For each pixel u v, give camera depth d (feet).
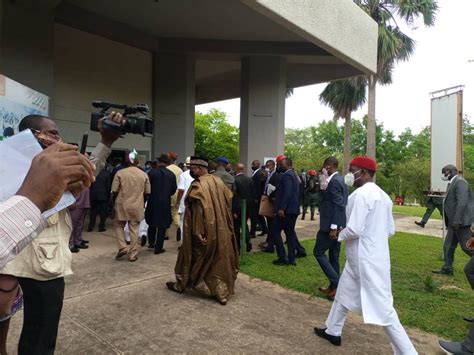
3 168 4.50
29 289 6.93
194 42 40.40
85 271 17.71
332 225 14.66
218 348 10.64
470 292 16.37
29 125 6.52
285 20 25.90
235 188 22.24
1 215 2.63
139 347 10.56
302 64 46.65
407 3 64.03
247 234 23.39
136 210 19.53
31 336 7.06
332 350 10.75
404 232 33.76
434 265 21.21
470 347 10.30
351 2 33.73
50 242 7.00
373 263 10.12
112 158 35.91
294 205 19.75
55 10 31.65
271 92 40.50
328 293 15.05
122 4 32.78
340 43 32.17
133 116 6.82
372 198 10.39
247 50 40.29
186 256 14.67
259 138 40.57
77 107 35.42
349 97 85.40
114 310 13.15
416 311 13.99
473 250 12.76
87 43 35.99
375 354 10.58
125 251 19.80
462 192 18.22
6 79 17.42
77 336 11.10
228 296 14.34
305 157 142.72
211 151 99.40
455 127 22.40
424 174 103.81
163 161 21.54
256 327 12.12
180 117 40.93
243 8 32.65
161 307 13.53
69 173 2.89
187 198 14.53
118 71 38.47
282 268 19.25
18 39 27.96
